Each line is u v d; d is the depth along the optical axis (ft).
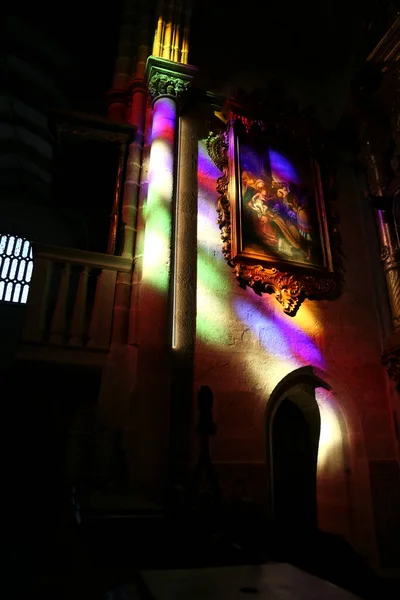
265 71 31.58
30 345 18.12
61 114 22.99
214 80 29.43
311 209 26.99
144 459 17.08
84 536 9.09
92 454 18.74
